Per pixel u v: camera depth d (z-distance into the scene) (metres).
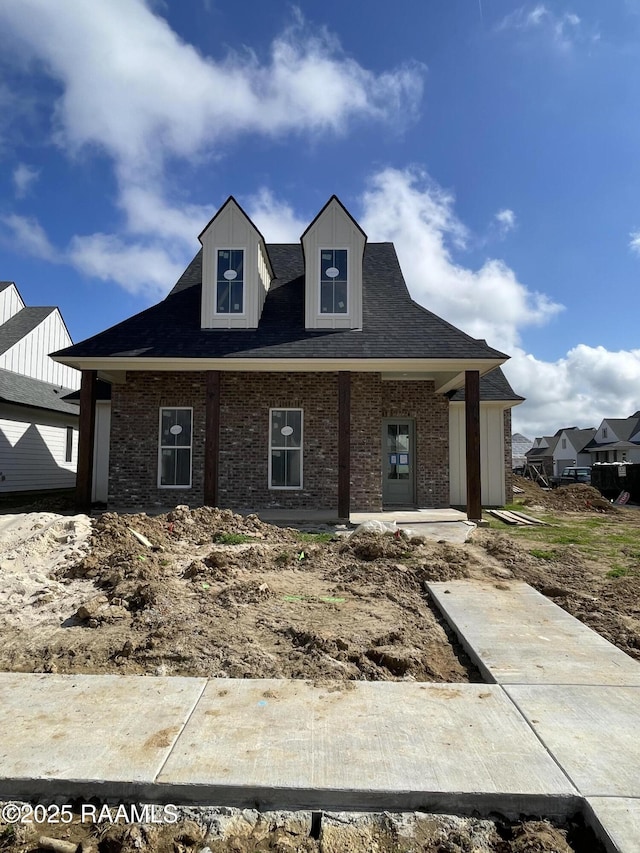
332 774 2.76
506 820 2.60
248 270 12.80
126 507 13.08
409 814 2.61
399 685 3.84
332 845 2.45
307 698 3.62
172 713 3.39
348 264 12.82
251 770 2.79
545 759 2.91
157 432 13.23
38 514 7.90
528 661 4.24
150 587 5.48
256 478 13.16
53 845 2.42
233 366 11.73
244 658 4.31
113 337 12.15
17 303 22.92
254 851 2.43
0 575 5.93
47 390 21.12
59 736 3.11
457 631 4.93
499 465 15.99
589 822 2.51
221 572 6.48
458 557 7.80
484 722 3.31
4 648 4.49
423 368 11.77
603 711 3.47
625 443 50.44
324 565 7.34
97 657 4.33
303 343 11.98
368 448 13.28
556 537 10.36
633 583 6.73
